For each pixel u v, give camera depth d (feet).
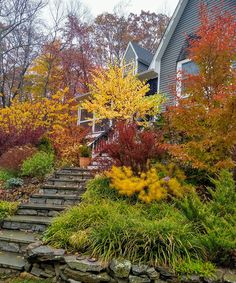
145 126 30.32
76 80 79.41
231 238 13.24
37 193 24.34
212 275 12.16
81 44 83.92
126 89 38.19
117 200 19.36
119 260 13.11
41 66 80.84
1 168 28.89
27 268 14.84
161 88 40.19
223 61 21.01
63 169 29.84
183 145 20.49
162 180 18.84
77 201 21.90
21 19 77.87
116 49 90.38
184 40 38.47
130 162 20.45
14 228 19.35
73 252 14.37
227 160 19.21
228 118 19.21
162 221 14.83
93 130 51.47
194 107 20.59
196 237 13.71
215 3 35.24
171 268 12.62
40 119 44.37
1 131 35.37
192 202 15.40
